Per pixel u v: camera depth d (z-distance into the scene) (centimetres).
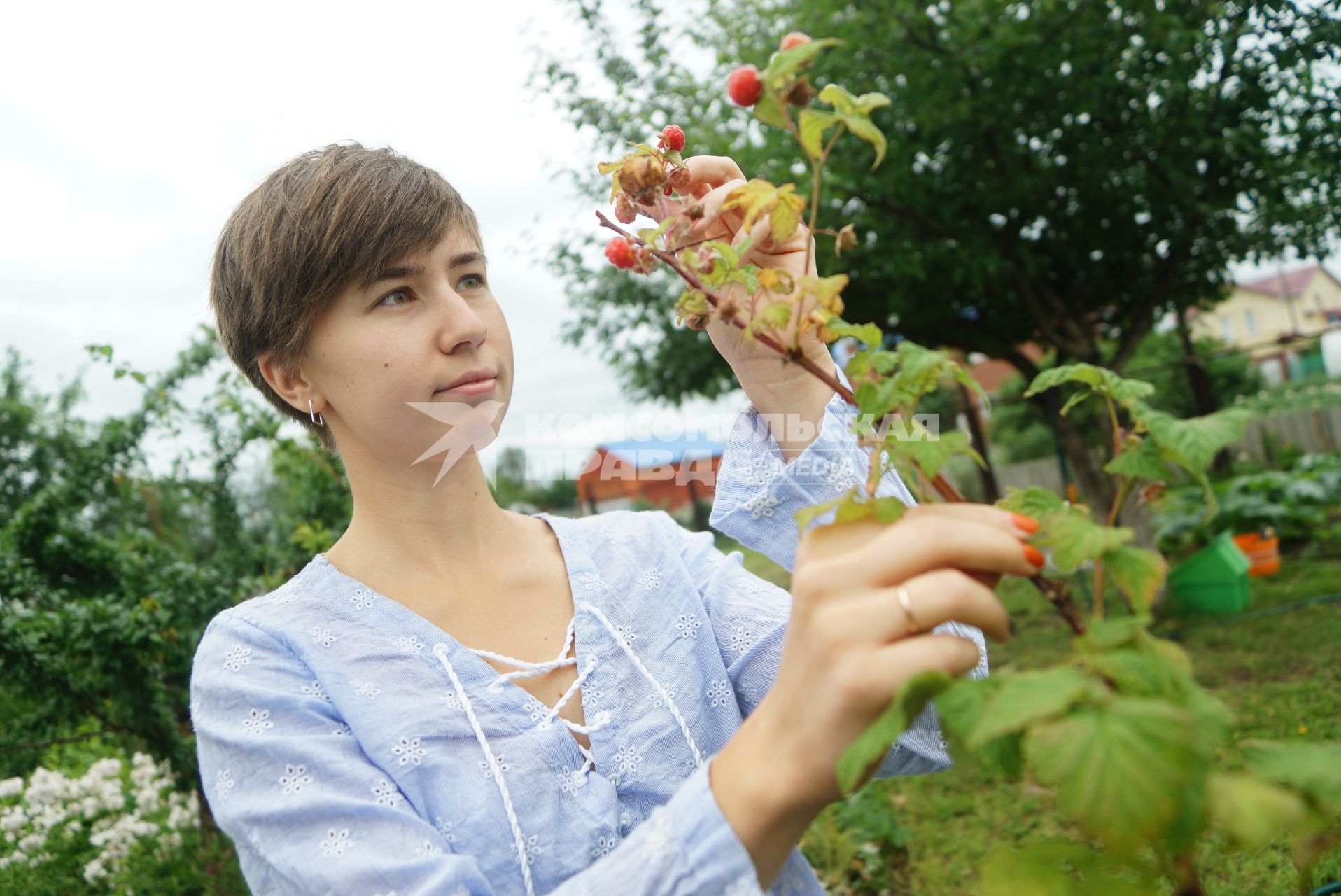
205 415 445
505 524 118
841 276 66
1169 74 474
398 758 92
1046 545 58
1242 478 780
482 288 108
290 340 102
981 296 652
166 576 390
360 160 104
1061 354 627
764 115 68
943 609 54
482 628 107
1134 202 568
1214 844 250
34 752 444
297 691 96
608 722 102
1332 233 525
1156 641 51
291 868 83
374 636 101
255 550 443
